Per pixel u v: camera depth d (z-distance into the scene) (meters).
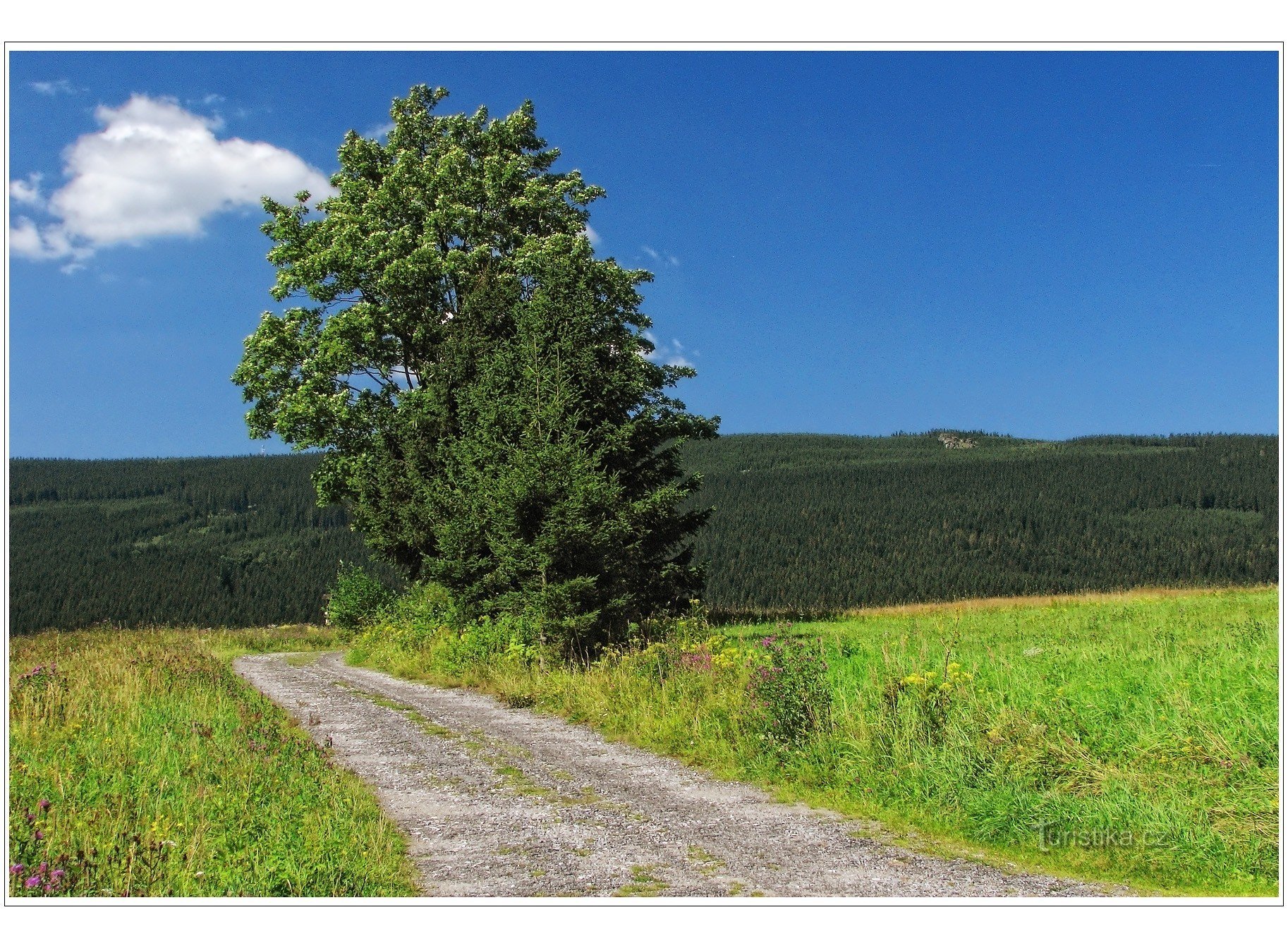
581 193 32.88
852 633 25.20
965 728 9.71
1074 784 8.50
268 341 29.94
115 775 9.05
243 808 8.19
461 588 22.62
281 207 31.78
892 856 7.58
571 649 18.98
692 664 14.49
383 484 27.05
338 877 6.83
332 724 13.84
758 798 9.48
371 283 30.23
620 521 20.39
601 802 9.37
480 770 10.79
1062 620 25.23
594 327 24.06
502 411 22.39
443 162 30.53
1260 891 6.64
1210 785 8.11
